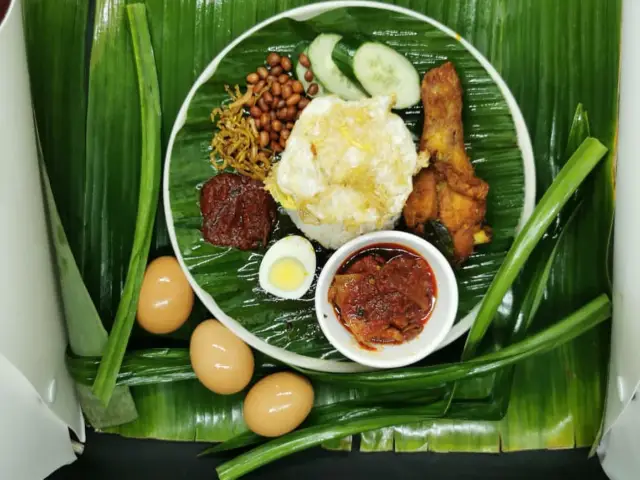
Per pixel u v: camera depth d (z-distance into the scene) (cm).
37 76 47
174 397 48
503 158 45
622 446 45
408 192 42
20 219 42
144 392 49
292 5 46
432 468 49
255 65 45
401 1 46
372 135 42
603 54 46
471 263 46
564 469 49
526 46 46
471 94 45
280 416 45
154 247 48
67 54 47
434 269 44
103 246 48
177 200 46
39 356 44
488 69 44
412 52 44
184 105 45
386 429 48
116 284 48
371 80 44
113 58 47
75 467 50
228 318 46
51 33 47
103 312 48
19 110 43
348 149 41
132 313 46
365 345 44
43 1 47
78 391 48
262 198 46
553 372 47
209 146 46
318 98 43
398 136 42
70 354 48
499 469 49
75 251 48
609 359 47
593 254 47
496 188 45
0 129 40
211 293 46
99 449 50
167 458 49
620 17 45
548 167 47
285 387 45
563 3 45
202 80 45
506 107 45
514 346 44
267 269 46
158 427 48
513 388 48
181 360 47
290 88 45
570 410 47
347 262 44
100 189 47
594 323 45
